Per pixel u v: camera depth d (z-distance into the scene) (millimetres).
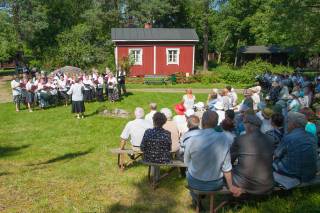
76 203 6102
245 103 11148
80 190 6738
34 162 8891
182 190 6723
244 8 49656
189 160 5434
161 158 6645
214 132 5324
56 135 12141
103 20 44000
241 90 25875
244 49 49344
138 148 7816
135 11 45500
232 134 6660
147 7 44500
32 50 42219
